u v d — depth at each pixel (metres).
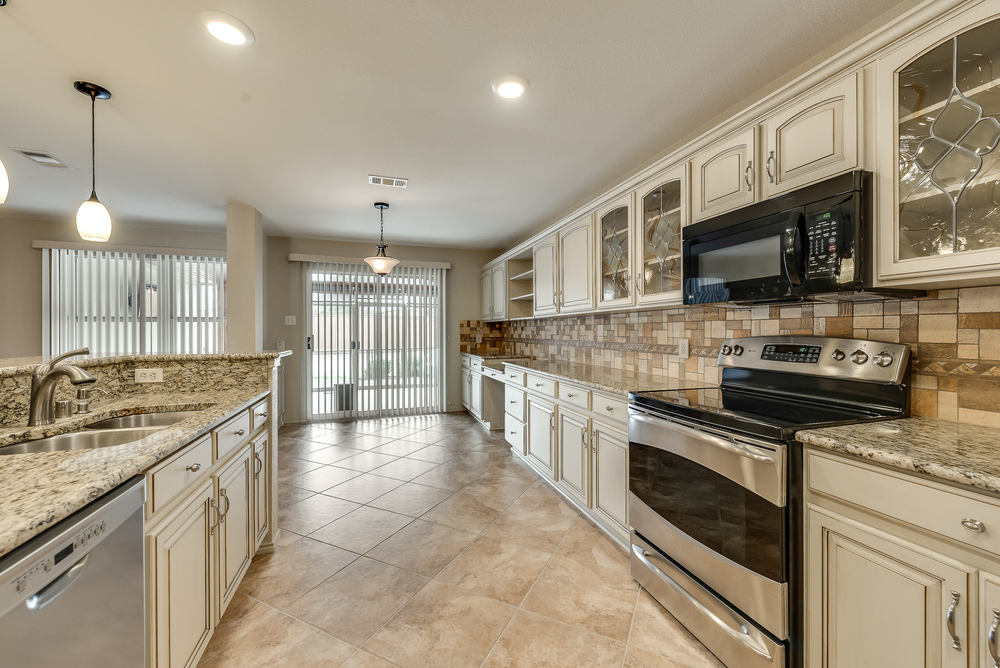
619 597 1.83
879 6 1.43
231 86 1.88
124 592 0.94
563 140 2.43
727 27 1.53
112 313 4.37
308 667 1.45
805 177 1.50
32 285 4.16
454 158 2.68
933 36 1.16
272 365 2.29
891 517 1.03
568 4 1.41
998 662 0.85
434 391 5.64
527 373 3.42
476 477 3.27
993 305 1.26
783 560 1.26
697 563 1.55
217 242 4.68
